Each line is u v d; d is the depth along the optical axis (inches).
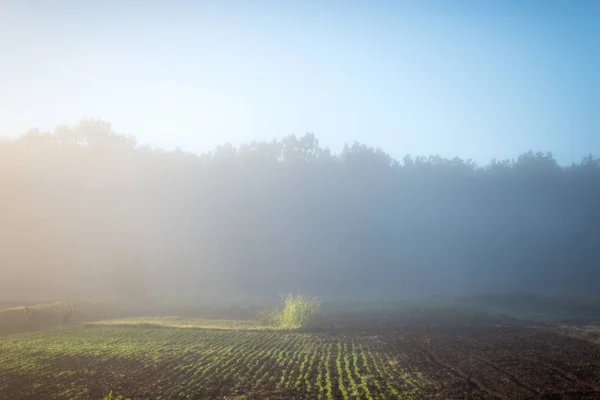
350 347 1151.6
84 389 696.4
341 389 705.0
